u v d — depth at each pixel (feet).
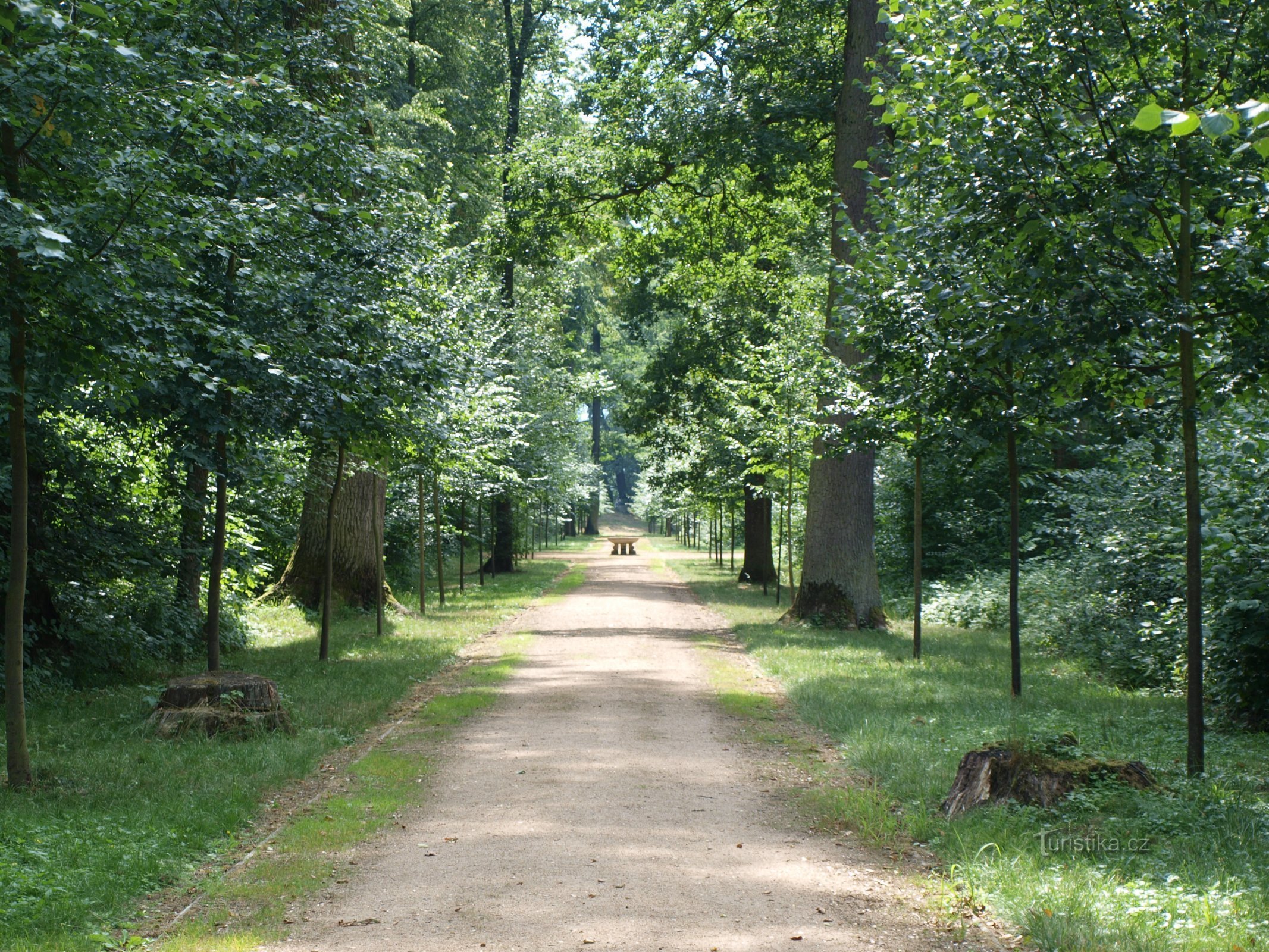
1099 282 23.43
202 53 26.63
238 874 18.71
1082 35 24.09
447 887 17.84
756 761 27.94
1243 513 31.30
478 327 63.87
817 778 26.03
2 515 38.14
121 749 27.96
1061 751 23.12
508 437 87.20
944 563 82.48
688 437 101.60
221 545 38.58
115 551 42.11
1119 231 22.88
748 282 89.86
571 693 38.93
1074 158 24.00
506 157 74.13
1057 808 20.84
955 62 25.80
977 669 44.34
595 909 16.72
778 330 77.66
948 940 15.43
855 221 60.08
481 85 112.57
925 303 29.19
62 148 22.67
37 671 37.47
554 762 27.61
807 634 57.67
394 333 42.96
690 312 97.40
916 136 28.71
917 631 48.39
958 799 22.11
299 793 24.72
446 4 102.83
